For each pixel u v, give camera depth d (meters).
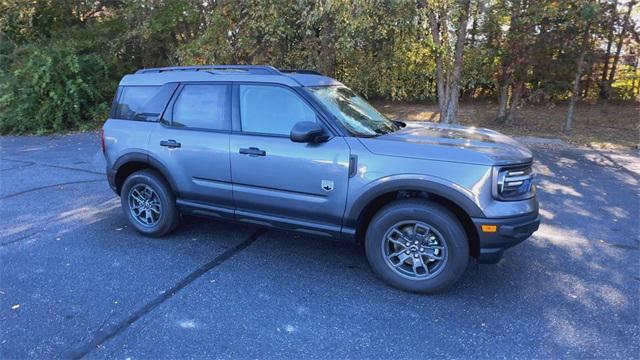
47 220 4.98
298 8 9.12
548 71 10.07
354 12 8.44
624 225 4.79
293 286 3.48
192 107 4.13
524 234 3.17
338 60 10.98
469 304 3.22
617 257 4.01
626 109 12.75
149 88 4.40
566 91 10.65
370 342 2.79
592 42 9.66
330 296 3.33
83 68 11.66
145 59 13.21
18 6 11.79
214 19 10.26
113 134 4.52
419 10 8.48
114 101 4.61
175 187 4.23
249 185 3.82
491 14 9.28
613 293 3.38
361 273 3.71
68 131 11.30
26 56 11.68
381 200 3.50
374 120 4.01
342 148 3.41
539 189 6.09
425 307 3.19
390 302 3.25
